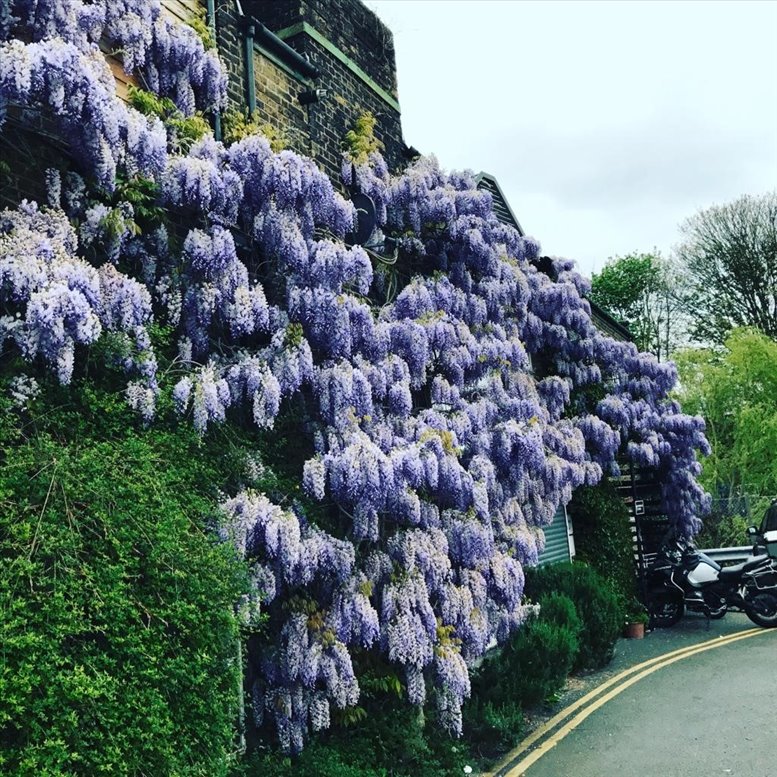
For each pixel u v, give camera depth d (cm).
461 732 643
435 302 779
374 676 613
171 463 449
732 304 2919
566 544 1280
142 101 529
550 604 912
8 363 410
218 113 611
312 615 548
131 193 493
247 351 543
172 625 366
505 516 795
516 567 734
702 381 2377
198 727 354
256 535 499
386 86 914
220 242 514
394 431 646
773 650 1016
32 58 412
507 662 788
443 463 638
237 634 407
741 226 2866
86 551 350
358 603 557
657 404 1427
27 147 452
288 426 584
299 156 584
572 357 1248
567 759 657
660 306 3206
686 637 1180
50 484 354
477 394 812
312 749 526
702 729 707
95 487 365
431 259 859
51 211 439
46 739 288
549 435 1002
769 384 2261
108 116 453
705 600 1236
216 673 385
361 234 732
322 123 763
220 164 559
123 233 475
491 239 884
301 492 560
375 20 909
